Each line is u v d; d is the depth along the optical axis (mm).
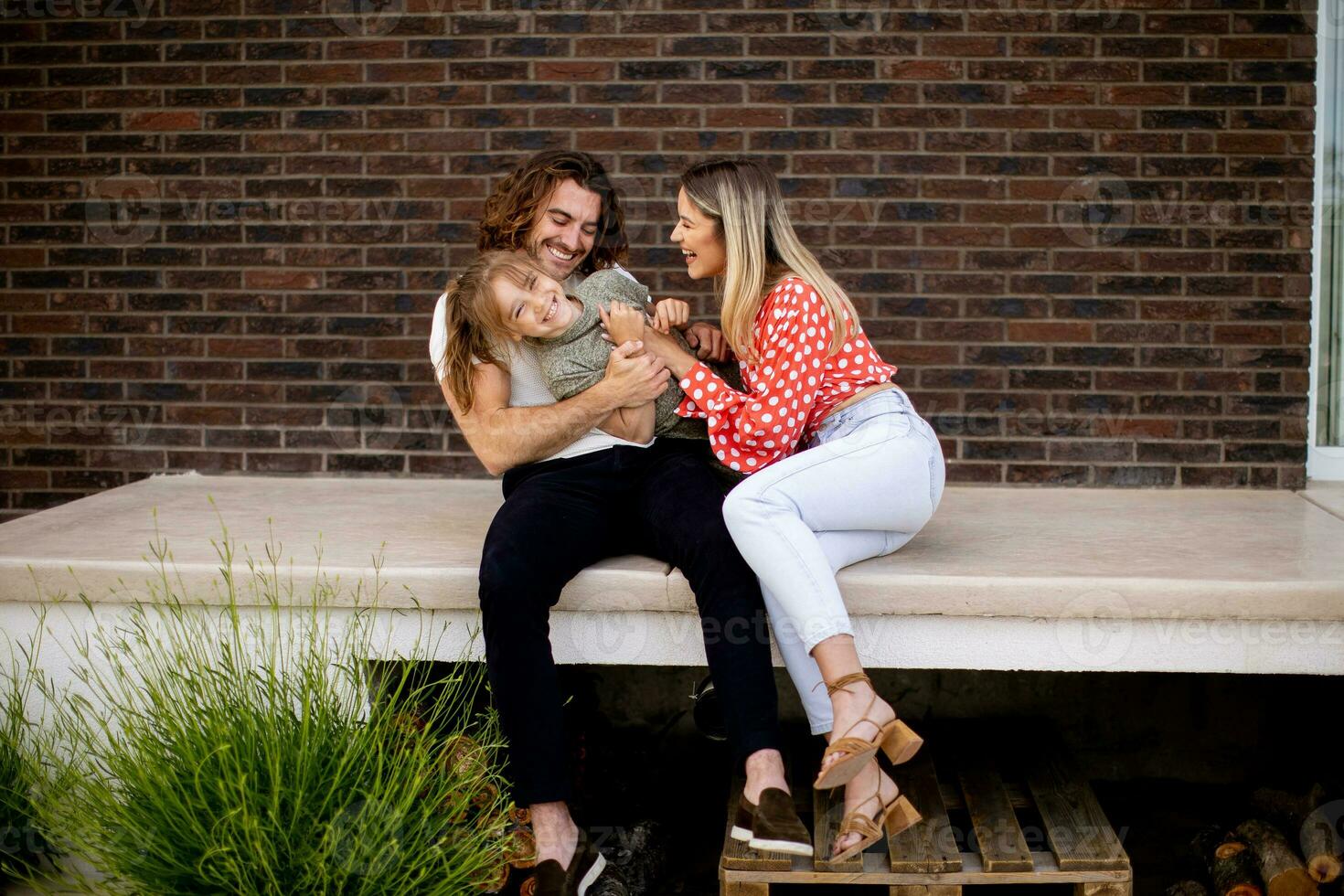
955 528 3236
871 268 3750
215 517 3338
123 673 2707
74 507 3482
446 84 3750
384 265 3816
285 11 3746
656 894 3008
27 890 2828
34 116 3811
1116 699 3611
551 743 2453
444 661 2928
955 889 2502
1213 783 3617
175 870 2369
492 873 2568
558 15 3711
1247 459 3764
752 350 2680
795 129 3709
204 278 3846
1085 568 2781
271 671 2531
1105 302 3729
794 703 3598
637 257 3771
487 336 2693
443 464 3871
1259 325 3721
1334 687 3451
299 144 3789
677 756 3686
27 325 3879
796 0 3672
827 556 2615
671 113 3723
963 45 3668
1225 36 3629
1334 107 3768
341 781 2457
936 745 3217
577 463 2744
